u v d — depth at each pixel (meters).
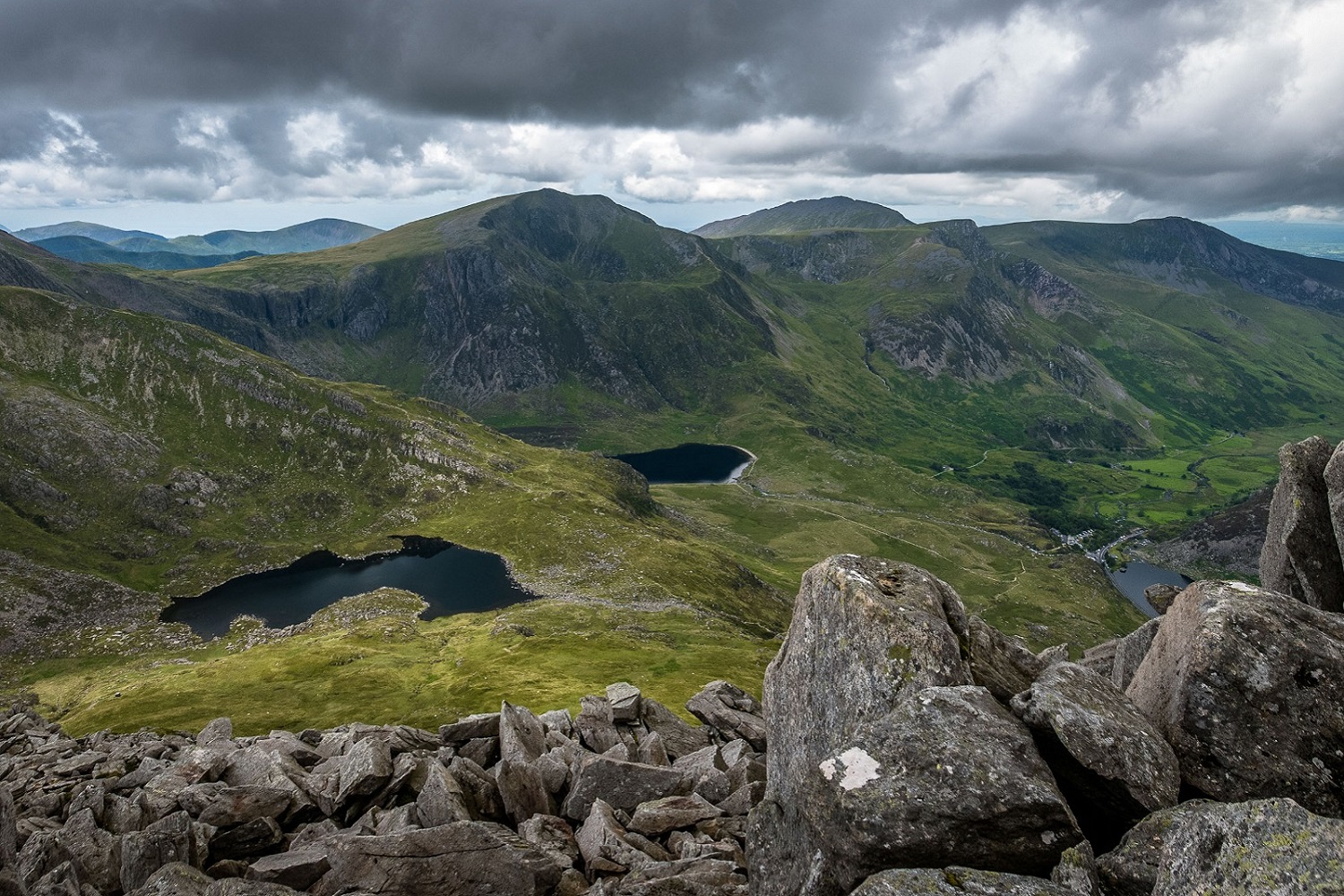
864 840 13.94
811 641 20.69
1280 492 29.30
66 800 29.03
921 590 20.64
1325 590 26.16
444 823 22.39
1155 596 30.19
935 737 15.15
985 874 12.50
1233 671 16.19
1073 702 15.94
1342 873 10.04
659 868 19.88
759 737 33.47
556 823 23.81
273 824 24.27
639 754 30.47
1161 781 14.81
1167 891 11.83
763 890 16.31
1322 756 15.26
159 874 19.48
